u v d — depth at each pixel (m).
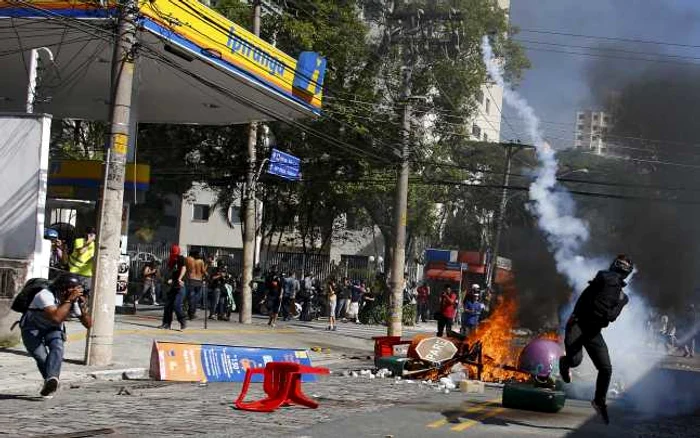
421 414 11.35
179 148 37.19
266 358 15.22
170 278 22.22
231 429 9.29
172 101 27.70
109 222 14.95
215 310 27.98
